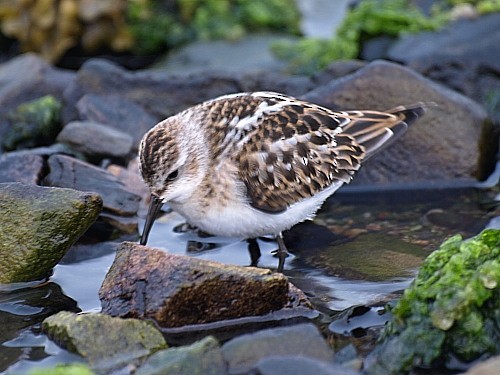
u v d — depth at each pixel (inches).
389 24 721.6
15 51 832.9
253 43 794.8
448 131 580.7
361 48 725.9
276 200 478.3
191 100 666.2
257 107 490.0
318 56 730.8
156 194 479.8
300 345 365.4
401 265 469.7
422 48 690.2
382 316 408.2
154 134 479.8
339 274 464.1
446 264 374.0
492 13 722.2
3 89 684.1
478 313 359.9
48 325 391.9
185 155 474.6
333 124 502.6
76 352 375.9
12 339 399.5
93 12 805.2
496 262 366.9
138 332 380.8
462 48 679.1
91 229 526.6
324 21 864.3
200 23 822.5
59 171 542.6
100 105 639.8
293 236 517.7
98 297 443.2
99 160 594.6
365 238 510.0
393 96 584.1
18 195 459.8
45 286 456.1
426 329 362.0
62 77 700.7
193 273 396.2
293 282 456.4
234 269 402.0
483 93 660.7
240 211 478.6
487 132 592.1
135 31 824.9
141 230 530.6
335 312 415.2
